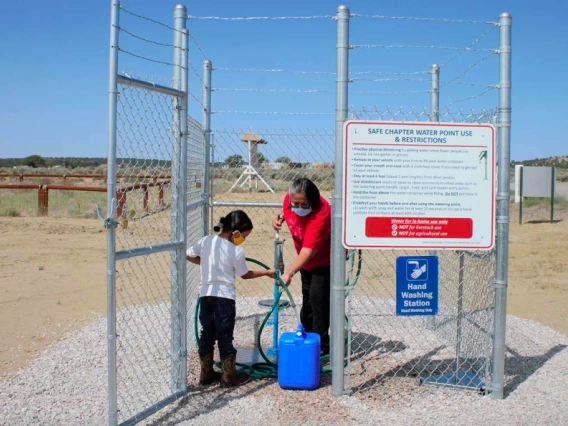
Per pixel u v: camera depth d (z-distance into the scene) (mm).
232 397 4668
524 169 17719
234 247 4859
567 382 5027
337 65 4461
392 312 7516
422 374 5207
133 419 4020
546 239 14297
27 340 6262
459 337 5059
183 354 4621
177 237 4508
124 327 6629
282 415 4312
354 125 4398
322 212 5094
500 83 4551
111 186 3725
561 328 6914
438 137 4453
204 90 6145
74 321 7016
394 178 4445
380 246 4480
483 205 4523
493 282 4727
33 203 21984
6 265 10594
